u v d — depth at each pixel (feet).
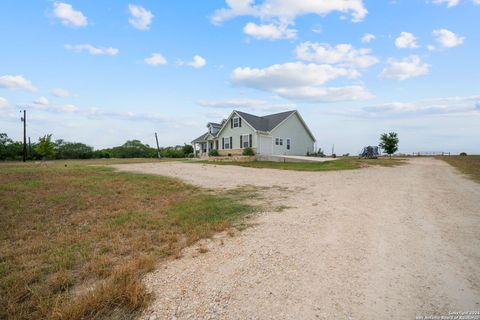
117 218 21.38
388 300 9.67
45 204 25.49
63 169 53.83
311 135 115.65
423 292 10.16
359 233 17.01
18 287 11.00
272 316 8.86
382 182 40.06
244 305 9.48
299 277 11.44
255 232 17.51
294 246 14.96
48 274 12.28
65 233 18.06
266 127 99.81
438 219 20.01
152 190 33.22
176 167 64.54
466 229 17.56
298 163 74.84
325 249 14.47
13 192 29.73
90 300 9.40
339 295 10.03
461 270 11.88
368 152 109.50
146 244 15.58
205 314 8.99
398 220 19.85
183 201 27.40
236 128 99.60
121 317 8.89
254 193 31.71
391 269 12.06
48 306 9.57
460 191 32.17
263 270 12.14
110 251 14.83
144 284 10.87
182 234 17.52
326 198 28.17
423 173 52.65
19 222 20.36
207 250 14.58
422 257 13.29
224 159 90.63
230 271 12.09
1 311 9.39
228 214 22.13
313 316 8.82
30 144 151.74
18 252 14.76
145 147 212.64
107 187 34.30
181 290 10.50
